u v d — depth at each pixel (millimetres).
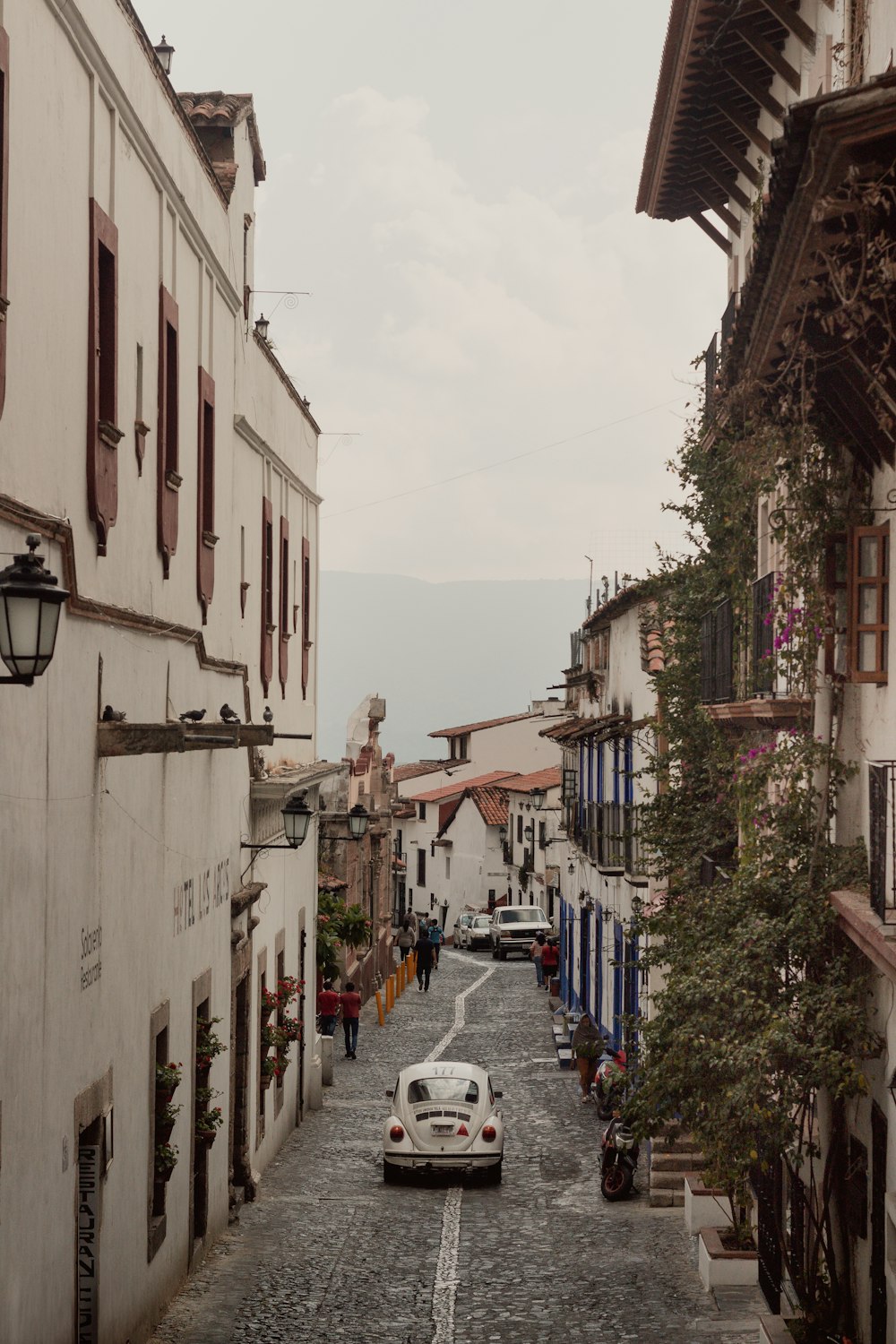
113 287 11438
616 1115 19734
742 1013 11625
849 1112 11562
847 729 11680
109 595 11422
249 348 19781
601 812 32406
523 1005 43094
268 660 22094
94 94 10883
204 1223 15281
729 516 16406
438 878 83625
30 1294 8766
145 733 10609
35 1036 8914
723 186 18828
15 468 8898
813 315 9211
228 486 17891
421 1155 19797
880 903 9070
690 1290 14438
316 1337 12656
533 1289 14484
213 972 15859
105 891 10812
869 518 10828
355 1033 32531
